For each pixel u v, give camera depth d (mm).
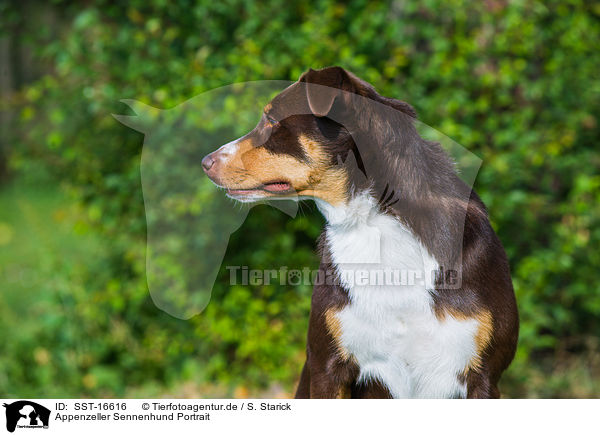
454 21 6504
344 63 6012
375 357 3828
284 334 6371
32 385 6555
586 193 6566
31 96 6520
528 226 6641
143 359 6930
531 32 6281
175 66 6145
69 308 6867
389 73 6090
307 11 6418
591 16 6887
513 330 3863
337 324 3801
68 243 9484
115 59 6578
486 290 3703
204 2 6145
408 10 6219
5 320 7262
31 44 6785
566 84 6617
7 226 10703
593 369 6957
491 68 6527
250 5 6223
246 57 5977
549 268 6441
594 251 6711
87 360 6836
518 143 6359
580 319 7238
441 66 6258
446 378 3789
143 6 6426
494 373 3844
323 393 3900
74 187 6781
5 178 13305
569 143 6520
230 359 6879
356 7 6504
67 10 6992
